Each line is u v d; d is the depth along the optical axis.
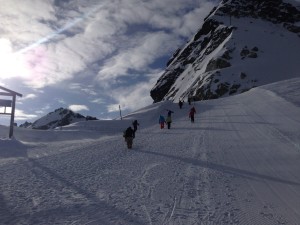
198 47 155.25
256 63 98.38
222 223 7.31
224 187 10.20
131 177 11.35
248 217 7.75
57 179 11.05
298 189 9.94
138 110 55.28
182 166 13.04
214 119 30.34
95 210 7.92
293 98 32.84
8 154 18.53
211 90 88.50
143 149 17.70
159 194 9.38
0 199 8.52
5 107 26.25
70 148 20.14
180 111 44.44
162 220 7.38
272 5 156.75
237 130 22.00
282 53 109.19
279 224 7.38
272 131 19.77
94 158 15.27
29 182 10.55
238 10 161.62
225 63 102.81
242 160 13.75
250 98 42.12
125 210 7.98
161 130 27.05
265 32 128.62
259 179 11.05
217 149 16.23
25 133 30.89
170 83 151.88
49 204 8.27
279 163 12.96
